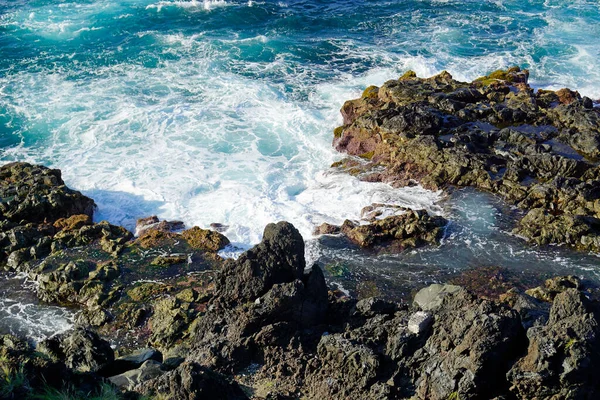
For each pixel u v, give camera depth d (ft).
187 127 120.26
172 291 79.25
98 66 143.54
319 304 62.85
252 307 61.21
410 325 54.60
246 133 118.73
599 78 137.59
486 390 47.55
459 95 118.21
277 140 117.19
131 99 129.59
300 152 114.21
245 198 100.12
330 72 142.31
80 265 83.05
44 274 82.69
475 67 142.61
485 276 81.25
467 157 101.35
